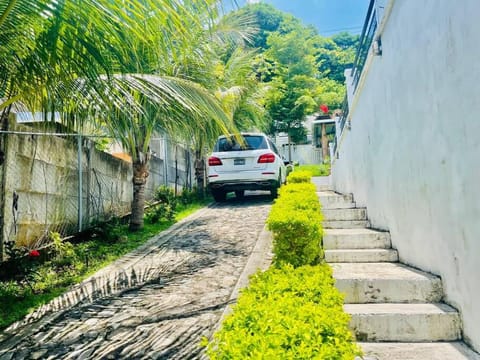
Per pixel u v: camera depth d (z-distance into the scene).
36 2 2.93
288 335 1.61
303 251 3.90
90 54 3.39
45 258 5.50
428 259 3.42
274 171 9.77
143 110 4.80
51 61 3.44
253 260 5.25
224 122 5.42
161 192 10.31
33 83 3.72
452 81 2.77
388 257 4.21
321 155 23.56
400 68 3.96
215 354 1.56
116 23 3.08
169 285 4.43
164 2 2.79
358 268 3.83
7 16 3.05
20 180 5.14
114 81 4.11
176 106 4.92
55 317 3.61
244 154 9.83
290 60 25.84
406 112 3.82
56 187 6.01
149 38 3.32
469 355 2.56
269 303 2.02
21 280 4.40
